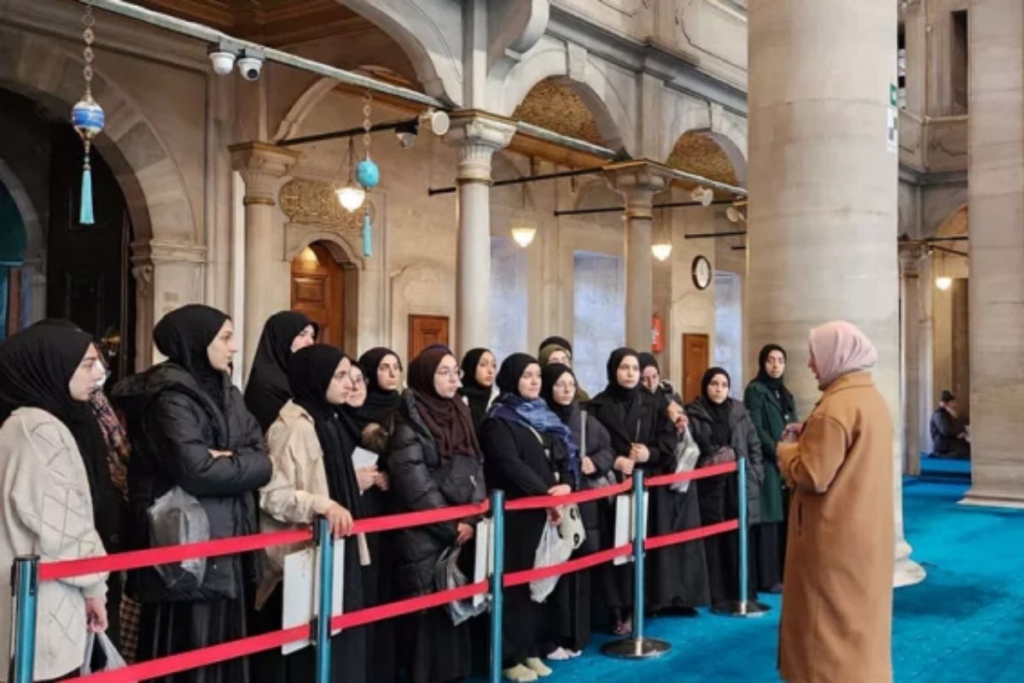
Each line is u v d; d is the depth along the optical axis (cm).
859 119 816
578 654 616
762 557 780
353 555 462
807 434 439
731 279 2216
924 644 668
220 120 1152
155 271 1101
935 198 1969
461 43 948
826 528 431
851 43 816
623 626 662
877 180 823
